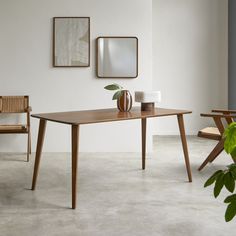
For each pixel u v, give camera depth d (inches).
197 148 209.0
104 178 146.1
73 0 194.5
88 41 195.5
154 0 253.4
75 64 195.8
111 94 198.4
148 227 96.0
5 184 137.6
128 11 195.6
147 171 157.2
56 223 99.0
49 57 196.4
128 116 124.6
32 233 92.2
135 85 198.4
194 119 257.8
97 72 196.2
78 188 132.3
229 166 40.5
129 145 200.8
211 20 253.0
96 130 199.9
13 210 109.4
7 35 194.9
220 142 151.5
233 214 38.4
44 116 126.3
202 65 255.3
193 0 252.8
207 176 148.2
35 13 194.4
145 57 197.6
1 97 191.2
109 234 91.5
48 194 125.3
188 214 105.5
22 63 196.1
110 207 111.9
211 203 115.0
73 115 128.3
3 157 186.5
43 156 188.9
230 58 246.4
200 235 90.7
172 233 92.0
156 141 233.0
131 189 130.8
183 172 155.1
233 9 239.0
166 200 118.3
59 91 197.9
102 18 195.5
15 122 198.8
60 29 194.5
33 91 197.5
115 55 196.5
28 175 151.1
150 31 196.5
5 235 91.0
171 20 253.8
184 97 257.3
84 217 103.5
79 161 177.3
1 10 193.3
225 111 166.7
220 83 255.4
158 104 257.4
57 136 199.2
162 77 256.7
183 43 254.7
